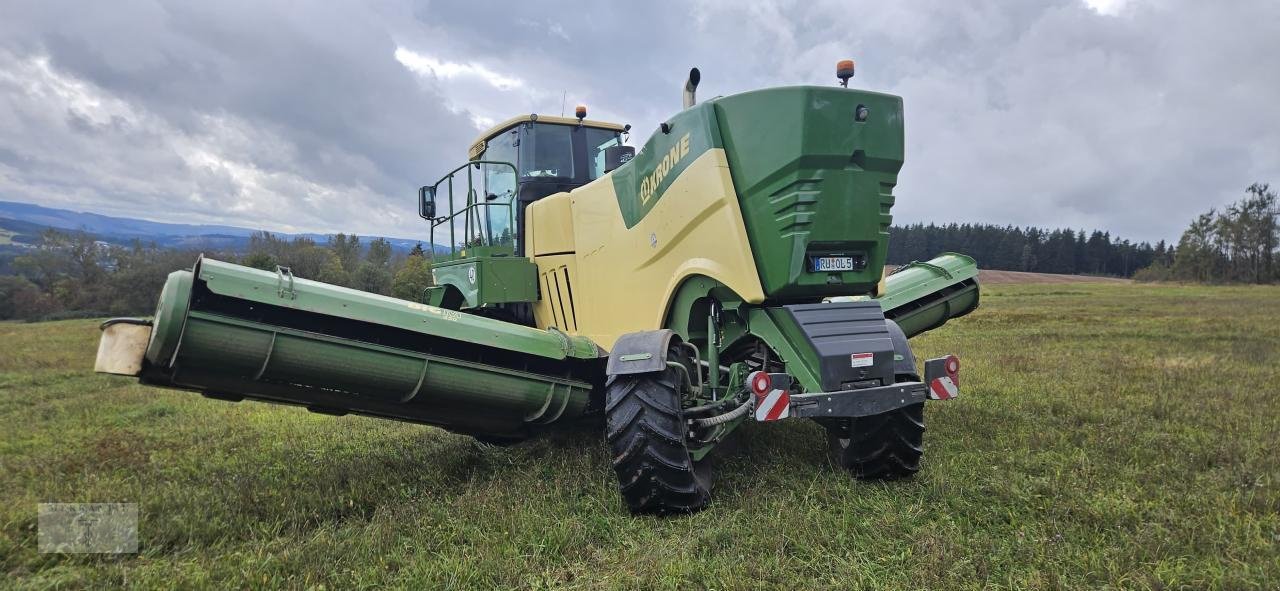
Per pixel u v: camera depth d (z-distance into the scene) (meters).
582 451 4.71
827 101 3.55
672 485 3.51
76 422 6.71
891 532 3.26
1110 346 10.84
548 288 5.71
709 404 3.87
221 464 4.90
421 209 7.39
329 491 4.07
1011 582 2.73
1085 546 3.04
